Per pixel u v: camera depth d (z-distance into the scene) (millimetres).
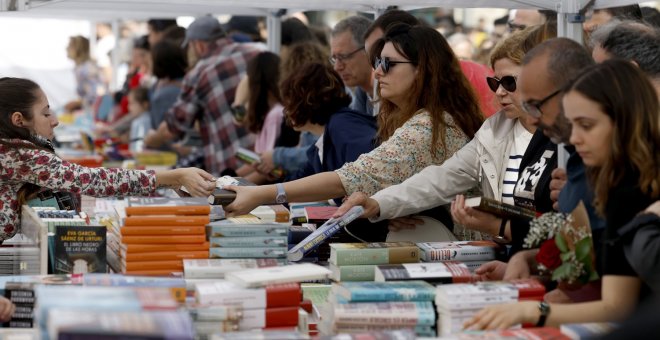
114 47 24031
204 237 7047
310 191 8203
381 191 8039
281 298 6078
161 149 18078
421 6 10156
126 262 6934
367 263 7035
